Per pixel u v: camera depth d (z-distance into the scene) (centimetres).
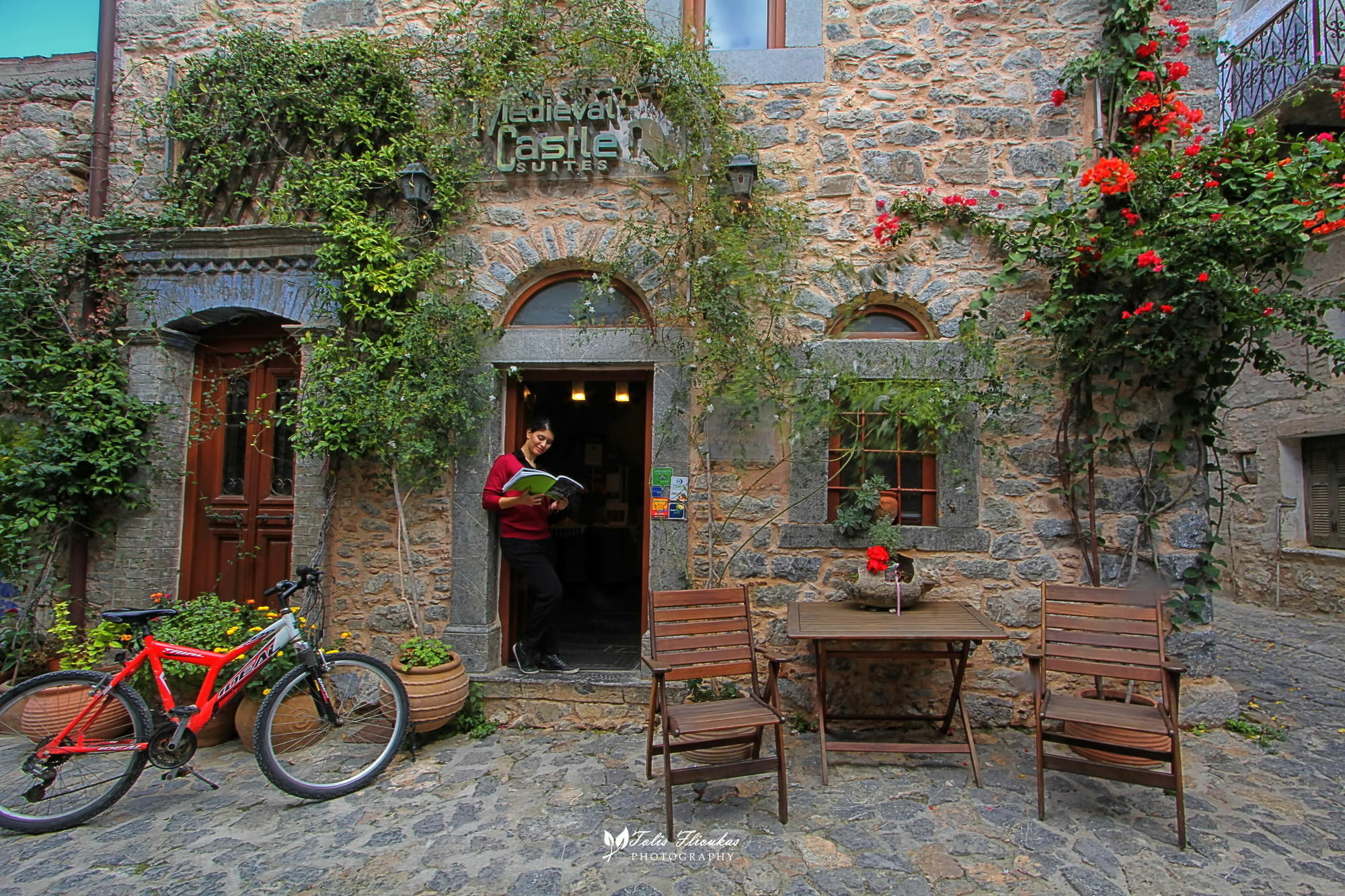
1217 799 301
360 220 399
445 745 367
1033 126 402
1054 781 321
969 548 388
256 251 424
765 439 398
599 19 409
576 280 428
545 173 414
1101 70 384
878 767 336
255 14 447
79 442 415
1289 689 446
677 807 298
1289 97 536
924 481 405
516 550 404
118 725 316
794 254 404
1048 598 313
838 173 408
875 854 261
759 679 393
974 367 389
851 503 405
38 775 280
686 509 400
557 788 317
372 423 375
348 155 414
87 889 241
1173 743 265
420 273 400
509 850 266
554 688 388
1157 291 352
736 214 397
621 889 241
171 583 437
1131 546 380
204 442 452
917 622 332
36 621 427
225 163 431
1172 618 377
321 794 305
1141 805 297
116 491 420
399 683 338
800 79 412
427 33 434
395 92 420
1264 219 322
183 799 308
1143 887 240
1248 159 348
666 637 305
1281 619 657
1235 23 692
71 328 428
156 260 431
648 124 412
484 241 418
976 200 400
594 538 710
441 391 383
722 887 242
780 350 383
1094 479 384
